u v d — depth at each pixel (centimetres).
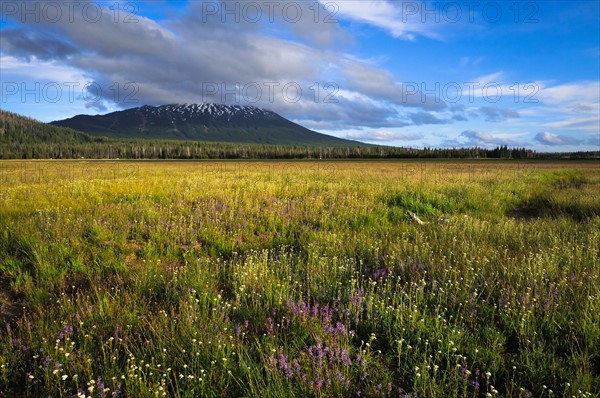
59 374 296
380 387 284
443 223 912
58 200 1079
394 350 359
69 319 385
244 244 734
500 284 492
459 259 587
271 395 277
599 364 326
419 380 294
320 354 317
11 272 533
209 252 698
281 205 1095
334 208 1090
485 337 366
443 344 349
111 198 1168
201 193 1291
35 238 652
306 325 384
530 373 311
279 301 441
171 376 312
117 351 331
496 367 316
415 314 389
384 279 541
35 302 446
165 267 582
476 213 1173
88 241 695
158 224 802
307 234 814
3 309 439
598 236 697
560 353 345
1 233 688
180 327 373
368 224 941
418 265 564
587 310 388
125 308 413
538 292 449
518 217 1214
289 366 304
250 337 377
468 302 431
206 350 329
